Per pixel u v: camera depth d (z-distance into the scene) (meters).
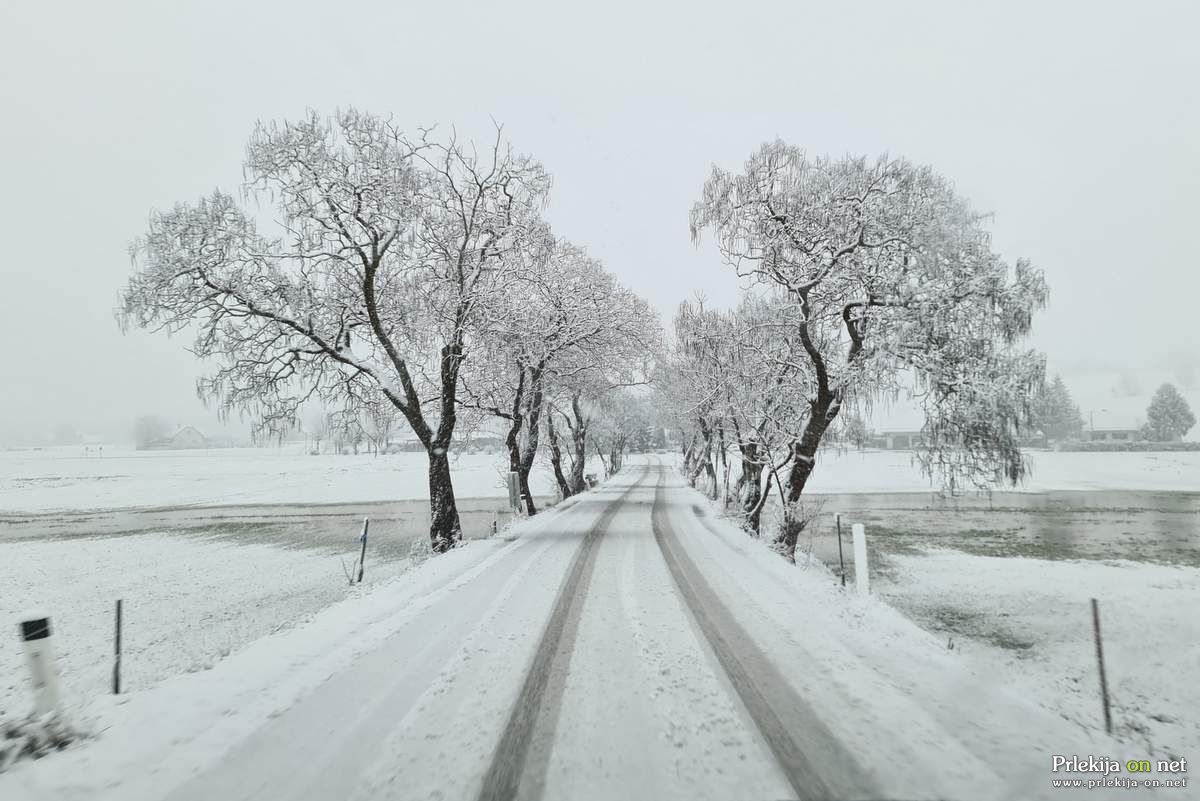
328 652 6.41
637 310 25.23
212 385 14.50
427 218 15.95
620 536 15.38
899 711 4.82
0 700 8.31
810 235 14.74
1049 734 4.50
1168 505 30.78
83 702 5.32
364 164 14.59
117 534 26.30
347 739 4.44
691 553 12.66
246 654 6.39
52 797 3.74
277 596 14.32
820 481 45.25
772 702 5.01
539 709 4.92
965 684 5.41
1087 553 19.34
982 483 12.91
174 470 73.31
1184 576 15.20
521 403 21.42
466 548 13.61
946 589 14.52
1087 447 86.62
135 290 13.24
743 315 20.34
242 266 14.20
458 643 6.66
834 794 3.65
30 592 15.41
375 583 10.62
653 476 52.34
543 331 19.75
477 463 78.94
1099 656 5.82
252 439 15.30
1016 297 12.35
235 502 38.56
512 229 17.45
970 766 4.00
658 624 7.33
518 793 3.70
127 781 3.91
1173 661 8.52
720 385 21.00
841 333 16.38
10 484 55.34
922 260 12.84
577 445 34.91
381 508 34.12
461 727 4.61
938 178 13.41
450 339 16.00
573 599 8.65
